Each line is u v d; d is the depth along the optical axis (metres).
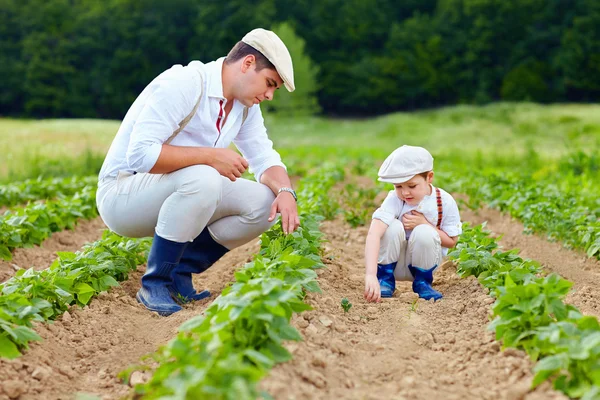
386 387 3.15
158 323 4.17
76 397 3.24
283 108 48.25
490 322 3.77
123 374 3.28
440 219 4.58
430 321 4.05
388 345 3.68
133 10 58.56
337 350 3.50
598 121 28.44
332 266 5.24
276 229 4.99
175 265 4.38
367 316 4.12
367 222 7.52
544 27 55.69
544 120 30.66
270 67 4.15
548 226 6.79
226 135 4.40
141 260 5.35
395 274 4.70
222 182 4.37
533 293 3.43
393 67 56.41
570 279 5.32
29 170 12.66
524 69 53.00
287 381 2.94
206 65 4.27
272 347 3.13
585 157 13.02
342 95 58.72
